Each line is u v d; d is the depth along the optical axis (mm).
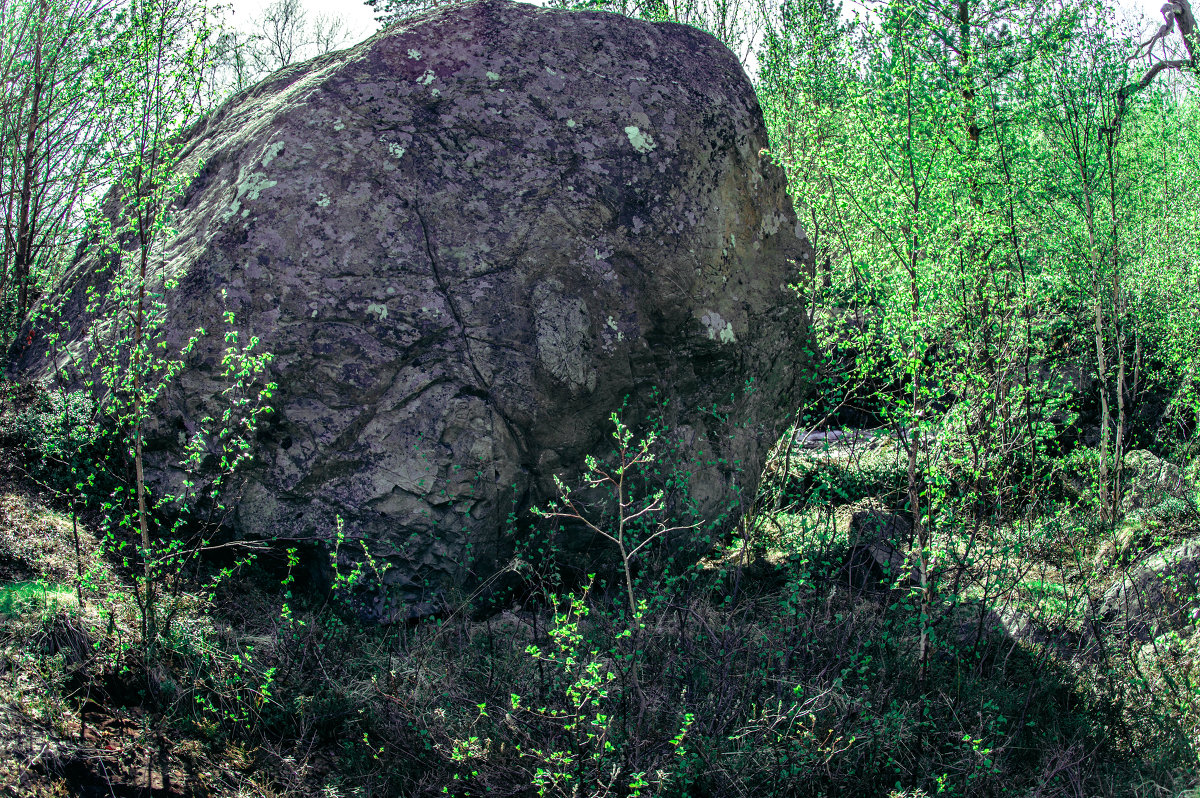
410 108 5223
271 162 4988
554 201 5199
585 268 5172
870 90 4945
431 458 4746
